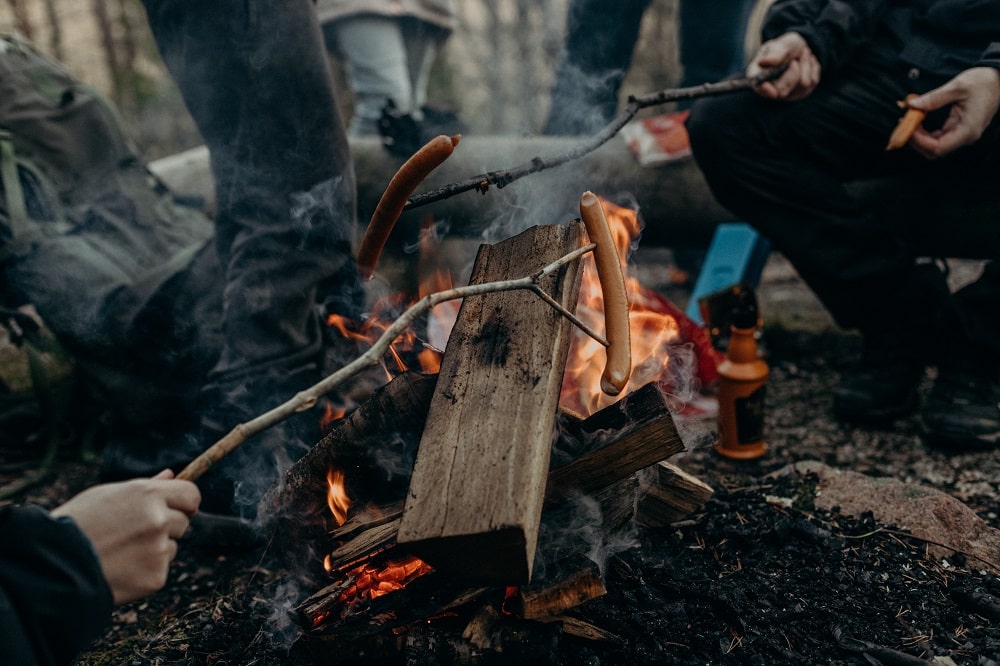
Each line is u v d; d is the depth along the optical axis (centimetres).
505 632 118
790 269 365
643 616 130
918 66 197
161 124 505
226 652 142
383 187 301
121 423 207
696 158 220
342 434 133
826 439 225
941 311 212
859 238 207
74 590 87
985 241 220
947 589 147
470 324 130
